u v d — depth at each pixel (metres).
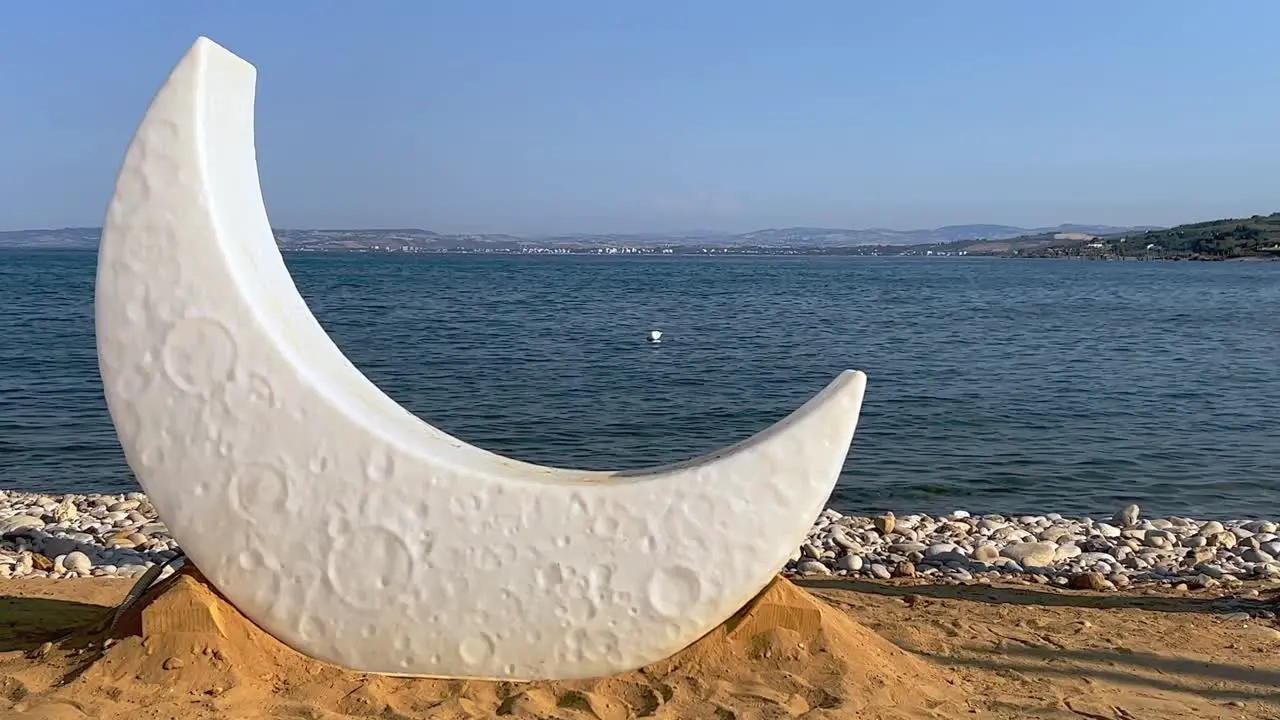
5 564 6.98
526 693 3.82
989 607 5.88
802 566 7.42
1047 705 4.12
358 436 3.81
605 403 16.00
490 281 60.00
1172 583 7.21
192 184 3.78
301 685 3.83
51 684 3.81
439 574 3.83
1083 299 47.66
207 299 3.78
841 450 3.87
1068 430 14.23
